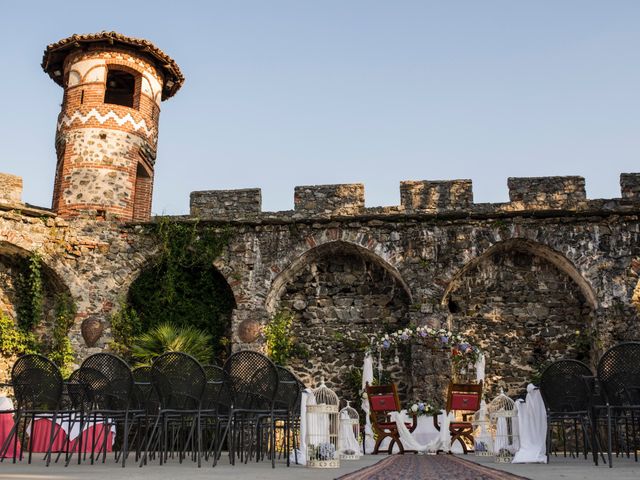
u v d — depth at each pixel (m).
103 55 16.72
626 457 8.62
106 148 16.09
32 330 15.05
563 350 14.33
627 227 14.07
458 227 14.56
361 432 13.45
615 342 13.51
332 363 14.91
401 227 14.73
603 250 14.02
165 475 5.22
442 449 10.65
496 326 14.62
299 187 15.34
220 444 7.59
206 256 15.00
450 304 14.86
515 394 14.17
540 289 14.71
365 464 7.75
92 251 15.17
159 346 14.01
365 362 13.42
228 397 8.19
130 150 16.41
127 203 16.02
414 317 14.09
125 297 15.23
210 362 14.55
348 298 15.23
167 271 15.17
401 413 11.46
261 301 14.66
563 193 14.50
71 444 10.26
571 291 14.62
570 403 7.48
